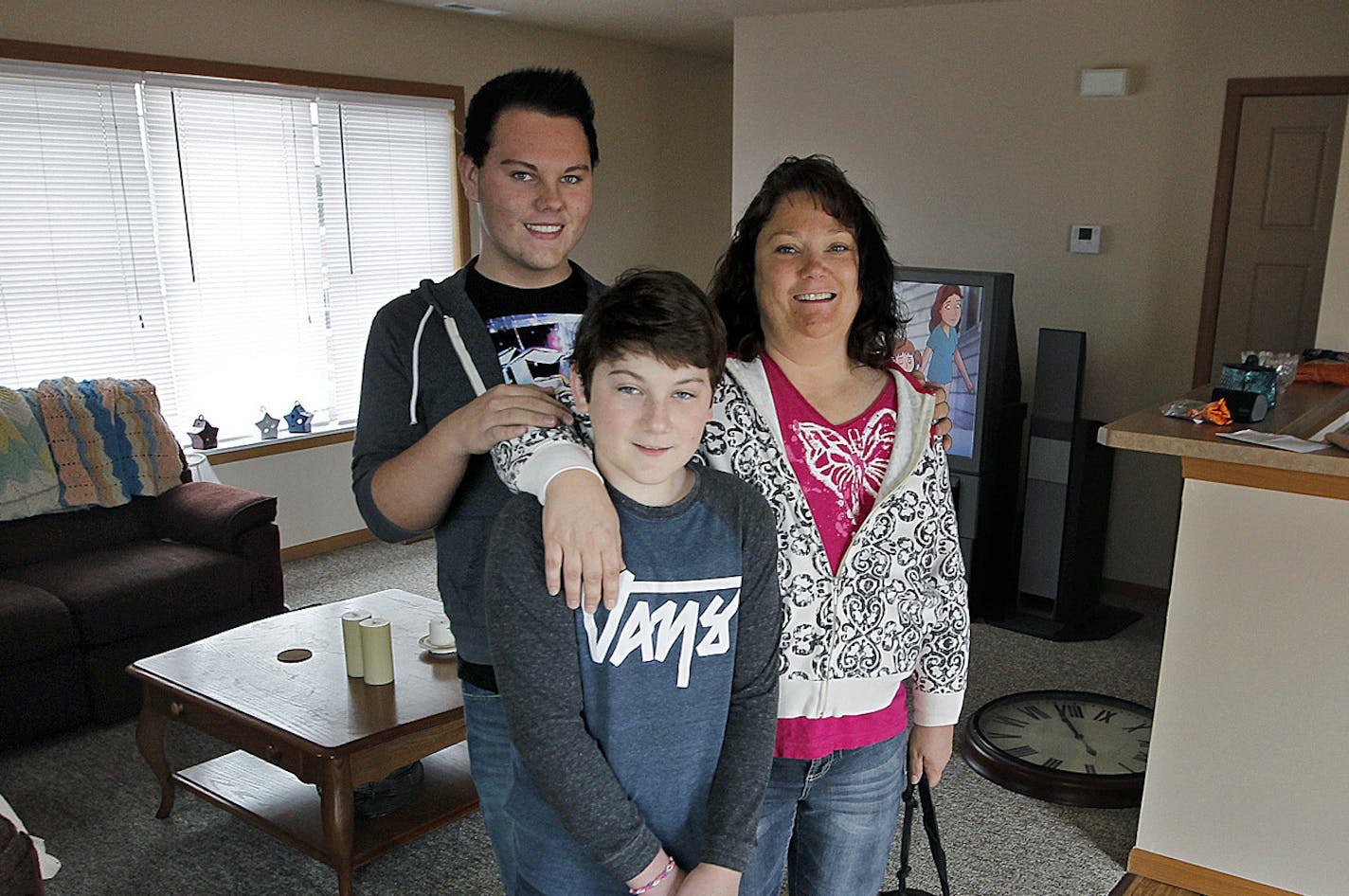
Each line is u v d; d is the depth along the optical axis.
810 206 1.52
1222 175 4.38
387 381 1.50
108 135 4.44
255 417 5.15
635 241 6.91
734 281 1.63
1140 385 4.72
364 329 5.54
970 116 4.95
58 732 3.38
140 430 4.07
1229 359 4.55
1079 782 3.00
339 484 5.38
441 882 2.65
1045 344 4.17
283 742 2.46
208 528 3.87
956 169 5.04
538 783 1.22
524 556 1.21
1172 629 2.54
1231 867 2.55
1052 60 4.69
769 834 1.57
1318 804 2.41
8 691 3.22
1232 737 2.50
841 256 1.53
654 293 1.18
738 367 1.56
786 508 1.51
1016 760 3.11
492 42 5.81
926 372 4.36
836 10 5.22
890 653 1.58
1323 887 2.44
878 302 1.64
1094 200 4.70
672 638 1.24
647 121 6.84
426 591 4.72
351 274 5.43
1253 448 2.32
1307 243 4.28
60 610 3.32
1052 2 4.65
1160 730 2.59
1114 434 2.52
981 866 2.71
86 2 4.26
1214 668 2.50
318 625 3.13
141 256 4.63
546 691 1.19
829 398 1.60
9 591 3.36
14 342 4.31
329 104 5.16
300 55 4.98
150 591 3.54
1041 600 4.40
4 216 4.21
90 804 3.01
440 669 2.82
